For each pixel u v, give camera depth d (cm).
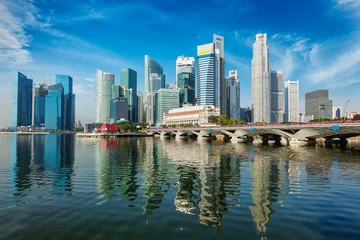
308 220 2053
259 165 4897
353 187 3095
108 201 2623
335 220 2047
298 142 10625
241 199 2648
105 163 5441
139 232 1872
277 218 2102
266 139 14488
